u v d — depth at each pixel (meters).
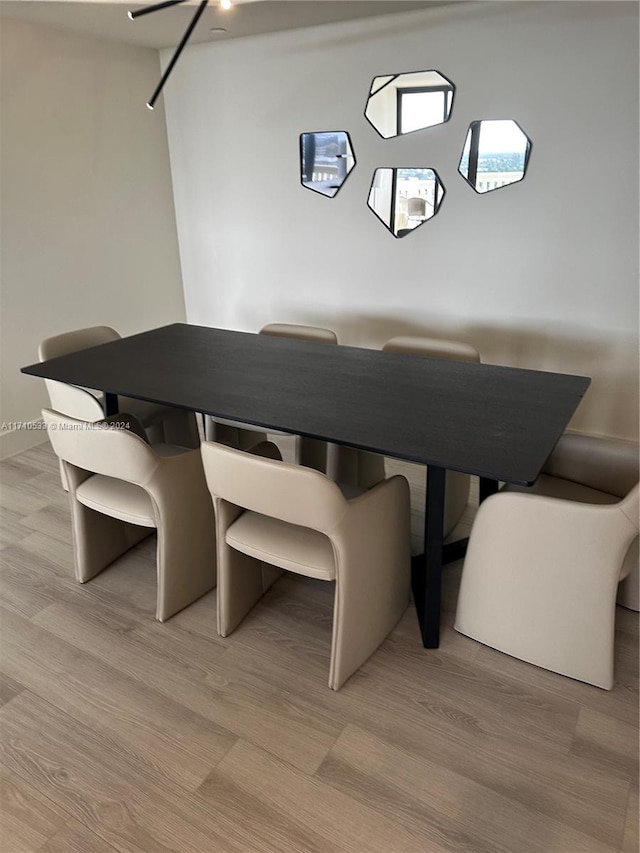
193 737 1.74
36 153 3.37
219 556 1.99
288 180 3.83
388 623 2.05
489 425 1.86
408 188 3.45
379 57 3.27
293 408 2.02
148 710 1.83
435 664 1.97
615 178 2.91
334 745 1.71
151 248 4.25
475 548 1.92
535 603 1.85
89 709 1.83
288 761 1.66
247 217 4.09
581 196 3.01
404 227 3.54
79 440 1.96
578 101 2.87
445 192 3.34
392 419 1.92
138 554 2.57
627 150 2.84
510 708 1.80
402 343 2.81
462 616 2.04
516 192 3.16
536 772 1.62
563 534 1.72
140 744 1.72
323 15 3.10
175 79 3.98
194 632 2.13
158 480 1.98
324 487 1.55
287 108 3.66
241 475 1.66
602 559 1.69
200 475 2.14
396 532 1.93
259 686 1.91
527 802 1.54
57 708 1.84
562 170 3.01
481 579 1.93
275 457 2.19
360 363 2.47
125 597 2.31
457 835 1.47
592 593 1.75
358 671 1.95
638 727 1.73
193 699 1.86
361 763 1.65
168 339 2.85
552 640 1.87
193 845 1.46
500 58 2.97
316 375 2.34
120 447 1.90
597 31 2.73
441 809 1.53
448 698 1.84
